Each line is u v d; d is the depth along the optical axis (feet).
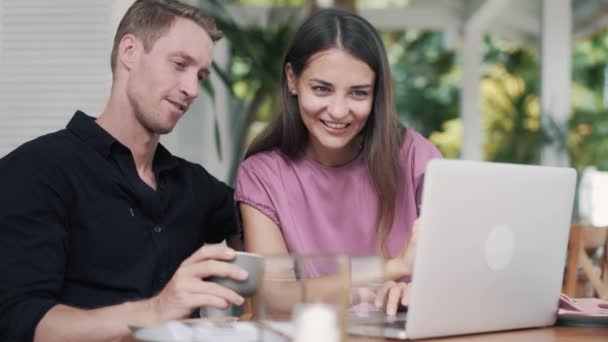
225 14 12.59
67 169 5.26
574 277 7.80
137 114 5.53
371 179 6.62
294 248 6.52
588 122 29.14
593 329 5.00
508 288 4.67
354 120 6.09
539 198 4.68
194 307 3.94
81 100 11.12
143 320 4.04
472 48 25.77
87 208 5.32
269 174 6.64
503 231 4.53
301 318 3.00
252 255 3.95
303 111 6.16
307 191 6.62
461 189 4.25
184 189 5.94
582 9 26.11
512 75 40.50
